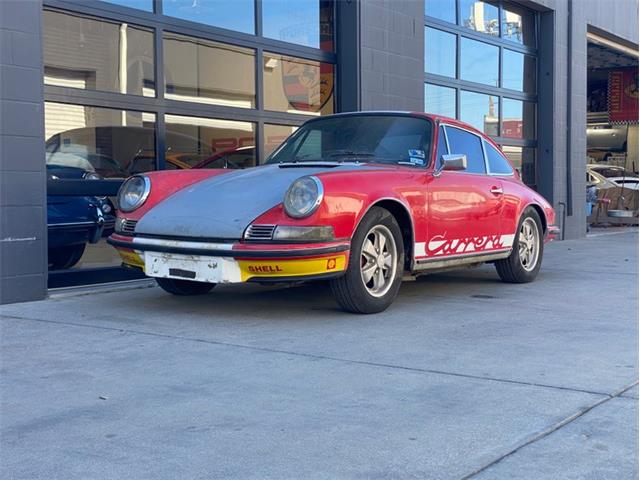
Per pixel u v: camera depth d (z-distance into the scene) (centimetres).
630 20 1495
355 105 881
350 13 880
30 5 581
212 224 492
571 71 1291
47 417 331
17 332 490
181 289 607
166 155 721
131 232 536
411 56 955
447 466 273
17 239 585
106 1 668
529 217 708
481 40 1141
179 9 734
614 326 512
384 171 539
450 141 619
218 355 429
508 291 666
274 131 831
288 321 521
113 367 407
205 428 314
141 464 279
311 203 476
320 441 298
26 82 581
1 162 571
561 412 329
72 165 647
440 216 575
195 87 747
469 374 390
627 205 1658
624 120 2144
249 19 798
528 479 262
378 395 355
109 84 675
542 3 1217
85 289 645
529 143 1257
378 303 537
